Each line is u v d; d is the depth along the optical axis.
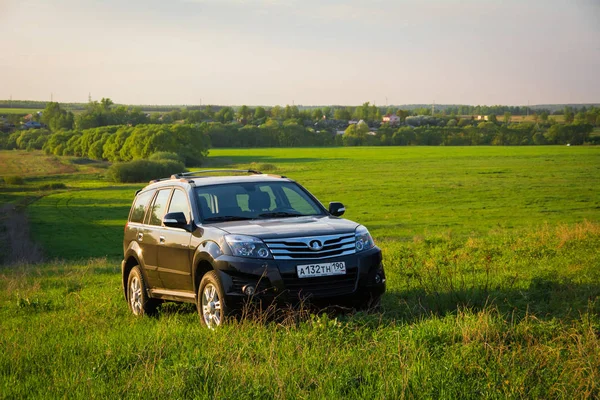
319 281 7.07
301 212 8.32
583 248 13.98
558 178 110.88
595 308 7.43
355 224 7.75
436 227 55.59
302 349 5.92
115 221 72.94
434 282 9.62
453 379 4.81
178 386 5.09
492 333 5.88
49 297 12.40
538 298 8.42
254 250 7.03
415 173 129.38
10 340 7.71
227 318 7.05
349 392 4.79
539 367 4.99
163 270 8.50
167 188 9.02
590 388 4.59
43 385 5.62
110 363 6.04
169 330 7.24
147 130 176.62
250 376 5.25
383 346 5.75
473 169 135.25
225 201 8.21
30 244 55.31
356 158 182.62
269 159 185.75
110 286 13.54
